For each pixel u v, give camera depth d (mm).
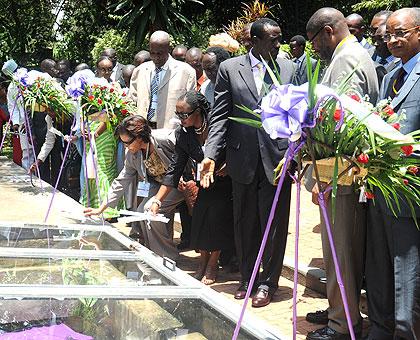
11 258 2768
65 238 3234
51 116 5648
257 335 1863
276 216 4148
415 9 3135
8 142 11242
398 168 2342
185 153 4406
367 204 3314
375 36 5082
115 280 2447
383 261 3197
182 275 2488
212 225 4551
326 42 3453
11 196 4934
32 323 2143
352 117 2125
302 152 2182
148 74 6047
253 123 2123
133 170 4562
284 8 18391
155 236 4656
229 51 6535
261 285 4230
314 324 3854
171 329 1994
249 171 4156
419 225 3012
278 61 4242
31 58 17703
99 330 2113
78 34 18875
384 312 3240
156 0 13383
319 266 4738
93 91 4547
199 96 4371
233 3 18453
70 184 6711
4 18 18891
